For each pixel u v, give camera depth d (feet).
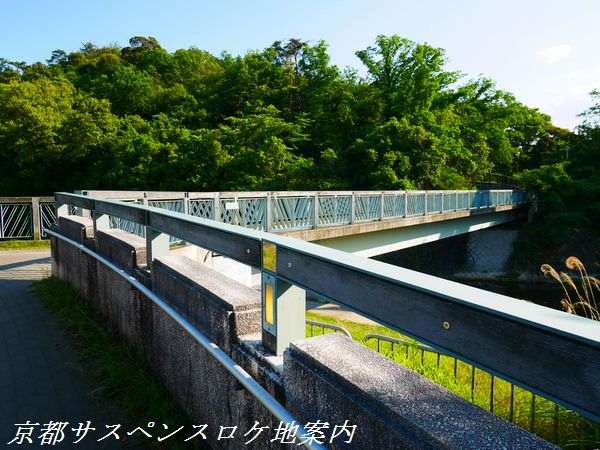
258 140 125.08
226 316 7.69
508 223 131.85
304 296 6.90
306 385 5.56
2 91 127.34
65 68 237.66
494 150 183.11
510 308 3.17
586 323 2.86
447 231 77.00
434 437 3.77
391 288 4.31
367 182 114.62
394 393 4.57
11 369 12.81
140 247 12.89
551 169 136.15
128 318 13.43
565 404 2.81
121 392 11.29
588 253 116.57
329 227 42.04
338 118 147.02
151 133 136.26
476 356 3.44
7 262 31.24
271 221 35.37
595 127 173.68
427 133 118.21
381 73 153.79
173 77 235.81
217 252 8.38
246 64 188.55
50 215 44.29
